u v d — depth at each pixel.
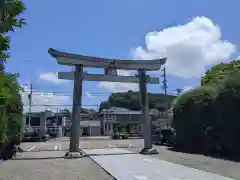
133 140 49.25
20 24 4.75
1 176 12.95
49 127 78.88
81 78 22.48
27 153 25.67
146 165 15.42
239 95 17.86
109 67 23.55
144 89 24.27
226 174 11.84
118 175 12.33
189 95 24.81
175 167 14.34
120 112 84.06
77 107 22.08
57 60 22.08
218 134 20.47
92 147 32.31
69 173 13.58
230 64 27.48
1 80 5.31
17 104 18.50
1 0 4.42
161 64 24.52
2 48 5.29
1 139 16.17
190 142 24.69
